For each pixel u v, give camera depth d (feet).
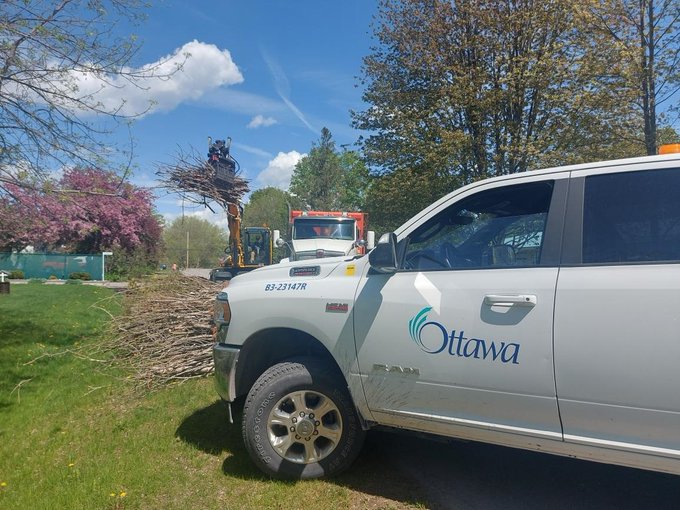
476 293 9.62
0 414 16.78
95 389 19.01
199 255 196.85
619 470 12.12
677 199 8.66
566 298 8.81
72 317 34.71
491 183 10.51
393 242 10.30
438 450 13.37
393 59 64.34
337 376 11.56
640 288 8.31
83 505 10.92
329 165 165.07
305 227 48.98
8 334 28.81
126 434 14.89
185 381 19.86
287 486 11.48
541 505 10.61
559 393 8.79
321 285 11.50
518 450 13.35
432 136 59.82
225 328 12.67
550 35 53.62
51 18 22.98
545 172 9.99
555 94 49.03
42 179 24.49
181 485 11.75
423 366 10.03
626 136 41.32
